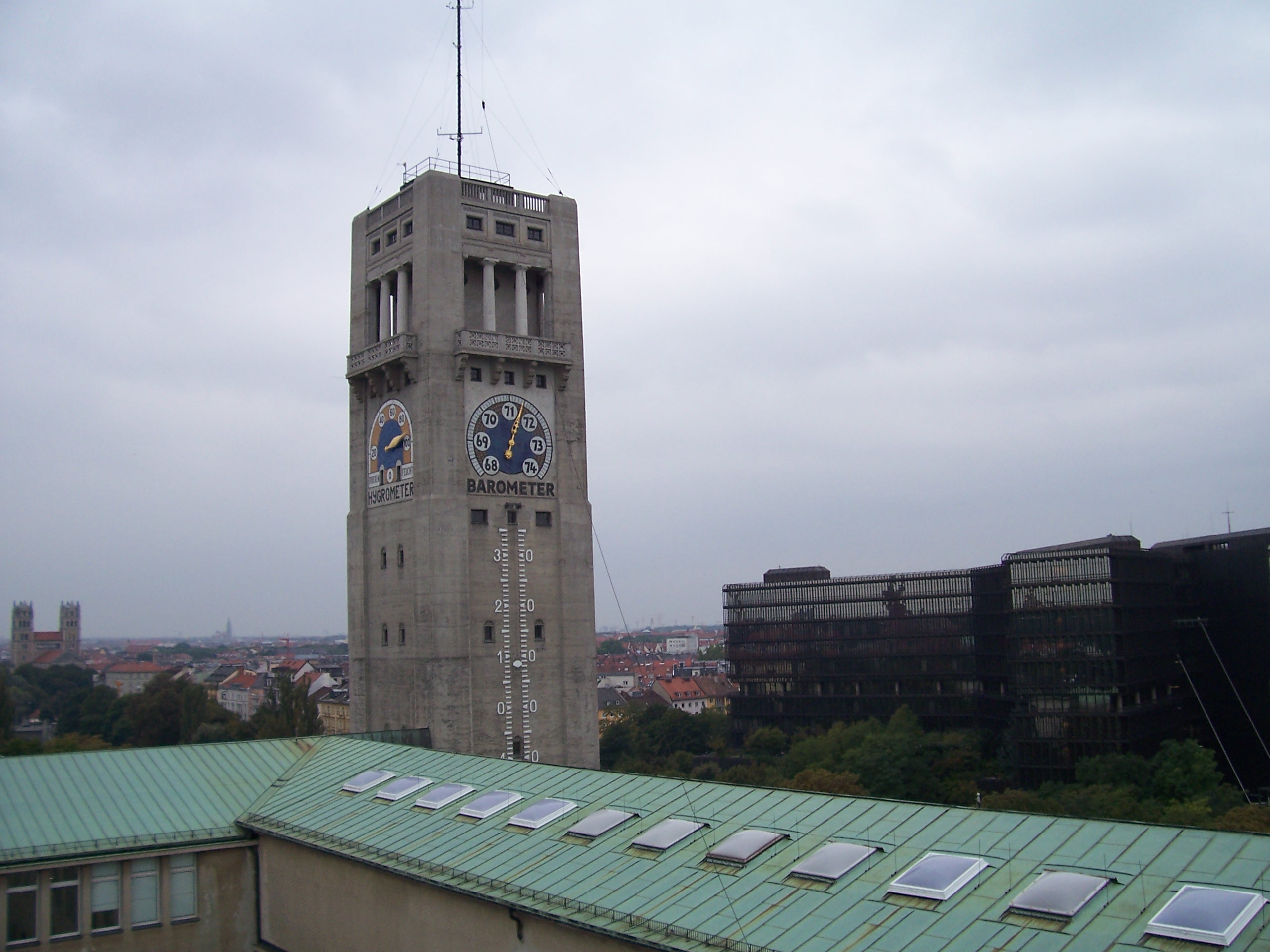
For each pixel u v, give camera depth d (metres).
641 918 31.45
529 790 45.22
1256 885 26.05
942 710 180.75
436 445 83.62
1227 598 172.50
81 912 45.38
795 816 36.47
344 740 60.28
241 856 49.06
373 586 90.31
